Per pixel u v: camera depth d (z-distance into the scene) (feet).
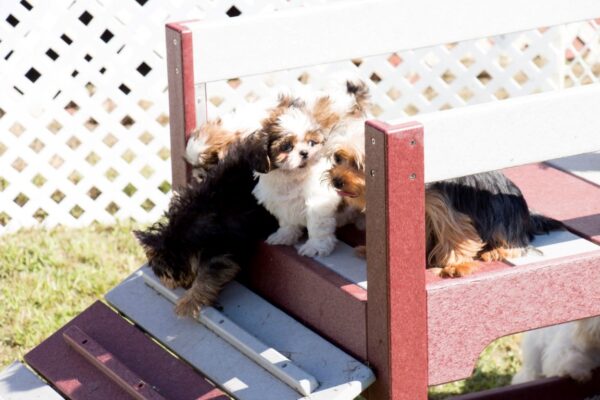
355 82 19.44
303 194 16.74
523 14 19.13
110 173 34.22
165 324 17.75
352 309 15.34
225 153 18.63
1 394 17.67
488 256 15.61
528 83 32.78
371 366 15.15
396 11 18.74
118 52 31.99
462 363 15.14
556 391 21.53
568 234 16.52
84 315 18.49
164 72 31.30
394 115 32.91
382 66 32.42
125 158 34.24
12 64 30.50
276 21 18.38
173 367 17.03
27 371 18.07
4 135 30.83
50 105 30.99
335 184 15.44
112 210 32.60
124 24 31.14
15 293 26.53
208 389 16.35
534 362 22.53
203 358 16.67
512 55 32.50
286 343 16.22
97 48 30.78
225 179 18.07
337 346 15.87
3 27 30.19
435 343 14.89
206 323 17.16
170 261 17.80
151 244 18.12
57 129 35.60
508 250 15.62
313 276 16.24
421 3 18.79
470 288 14.87
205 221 17.67
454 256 15.42
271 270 17.42
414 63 32.48
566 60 35.22
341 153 15.48
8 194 31.07
